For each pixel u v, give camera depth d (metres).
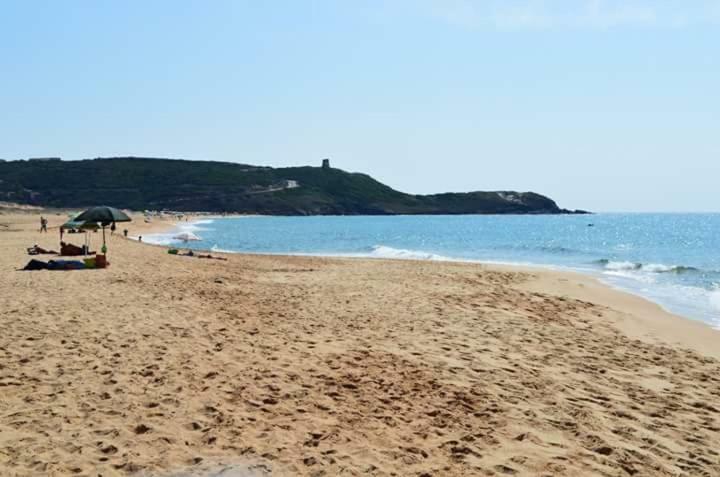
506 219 176.50
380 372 8.16
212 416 6.14
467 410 6.78
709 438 6.40
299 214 190.25
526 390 7.69
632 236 75.75
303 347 9.43
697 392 8.23
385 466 5.19
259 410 6.43
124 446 5.29
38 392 6.62
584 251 45.59
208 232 77.50
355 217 193.88
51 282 15.73
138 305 12.33
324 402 6.80
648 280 24.92
